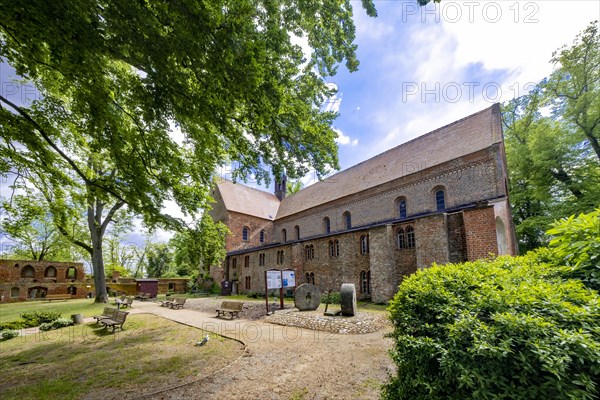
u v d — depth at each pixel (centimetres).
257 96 577
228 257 3522
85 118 830
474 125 2234
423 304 348
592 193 2036
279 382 599
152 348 916
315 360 735
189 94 631
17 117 796
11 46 636
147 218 1101
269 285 1495
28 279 3067
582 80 2083
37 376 695
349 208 2853
